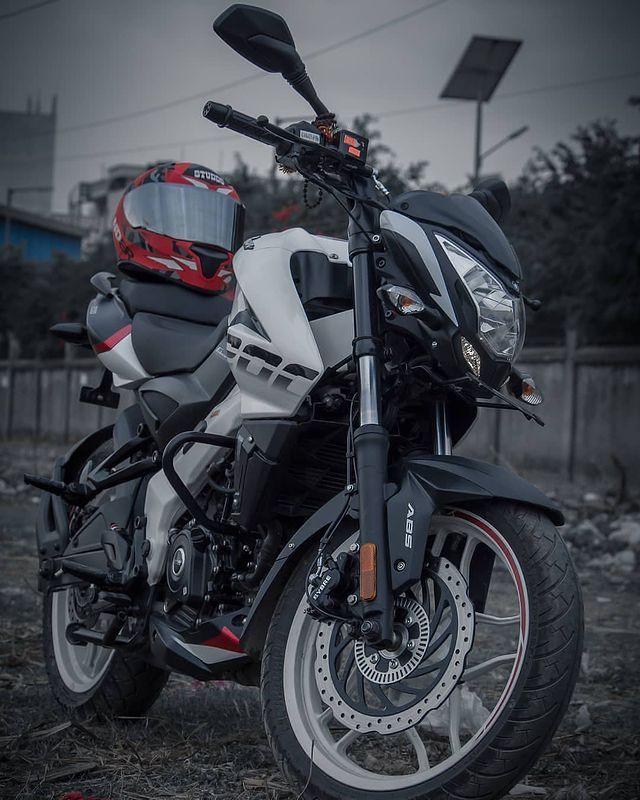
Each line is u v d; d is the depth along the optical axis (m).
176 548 3.05
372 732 2.48
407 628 2.46
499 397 2.55
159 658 3.09
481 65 21.05
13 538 8.80
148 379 3.45
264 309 2.88
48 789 2.86
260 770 3.04
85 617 3.57
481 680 4.16
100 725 3.58
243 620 2.85
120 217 3.66
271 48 2.66
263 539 2.96
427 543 2.65
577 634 2.31
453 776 2.33
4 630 5.07
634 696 4.02
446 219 2.62
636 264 13.79
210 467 3.11
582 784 2.91
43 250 56.16
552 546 2.38
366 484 2.48
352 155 2.72
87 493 3.64
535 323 16.39
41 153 105.94
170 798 2.80
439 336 2.53
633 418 14.45
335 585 2.49
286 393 2.80
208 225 3.57
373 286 2.66
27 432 28.41
